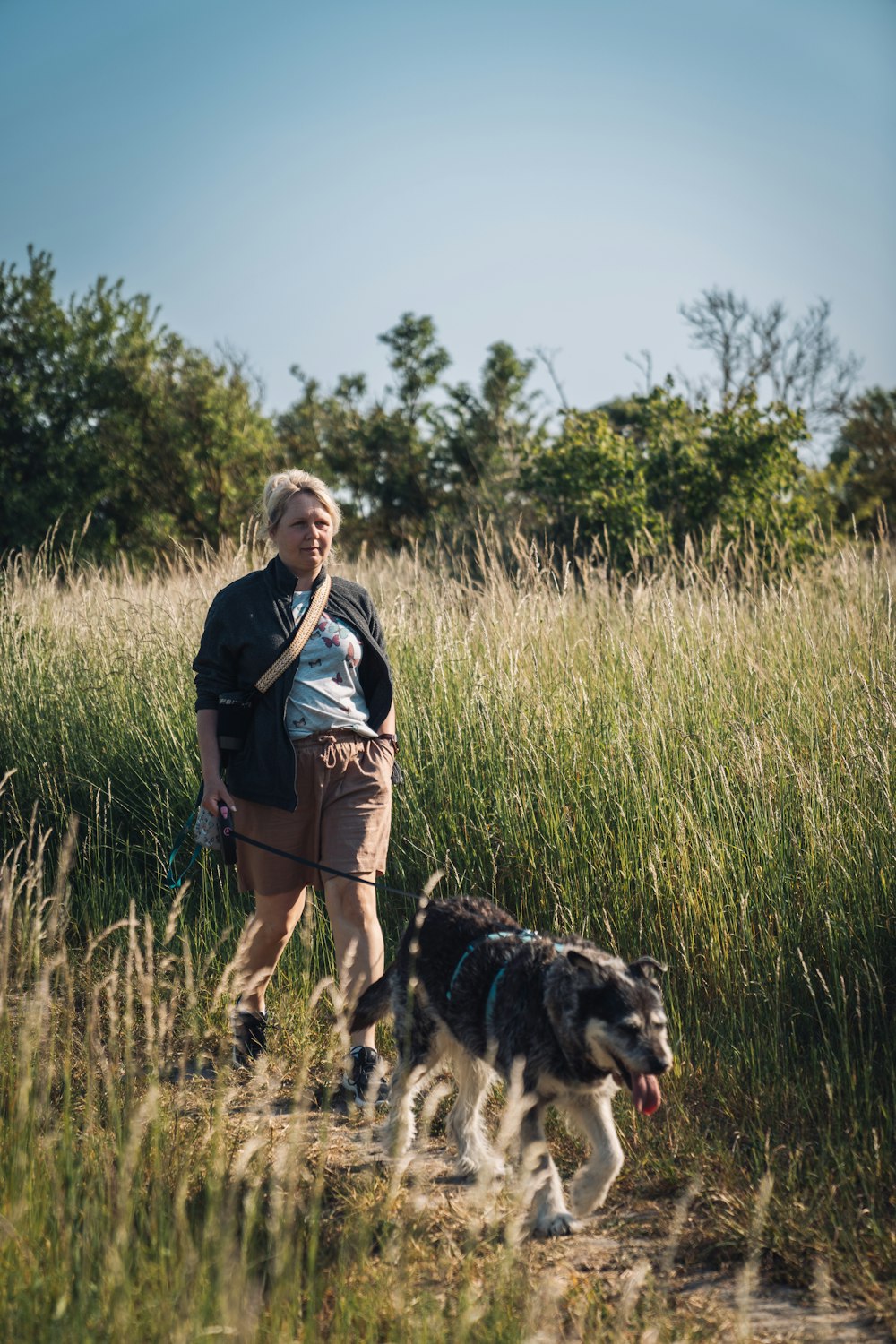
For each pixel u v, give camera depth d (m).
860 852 4.88
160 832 6.69
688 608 7.12
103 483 26.88
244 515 26.86
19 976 4.36
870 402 26.42
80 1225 3.15
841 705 5.72
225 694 4.54
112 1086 3.45
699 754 5.62
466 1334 2.61
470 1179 3.79
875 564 8.54
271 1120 4.06
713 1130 4.01
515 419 26.59
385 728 4.69
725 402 15.77
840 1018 4.34
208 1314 2.63
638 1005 3.26
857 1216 3.40
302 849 4.58
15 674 7.80
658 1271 3.24
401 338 31.22
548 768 5.80
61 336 28.05
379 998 4.19
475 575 9.58
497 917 4.04
